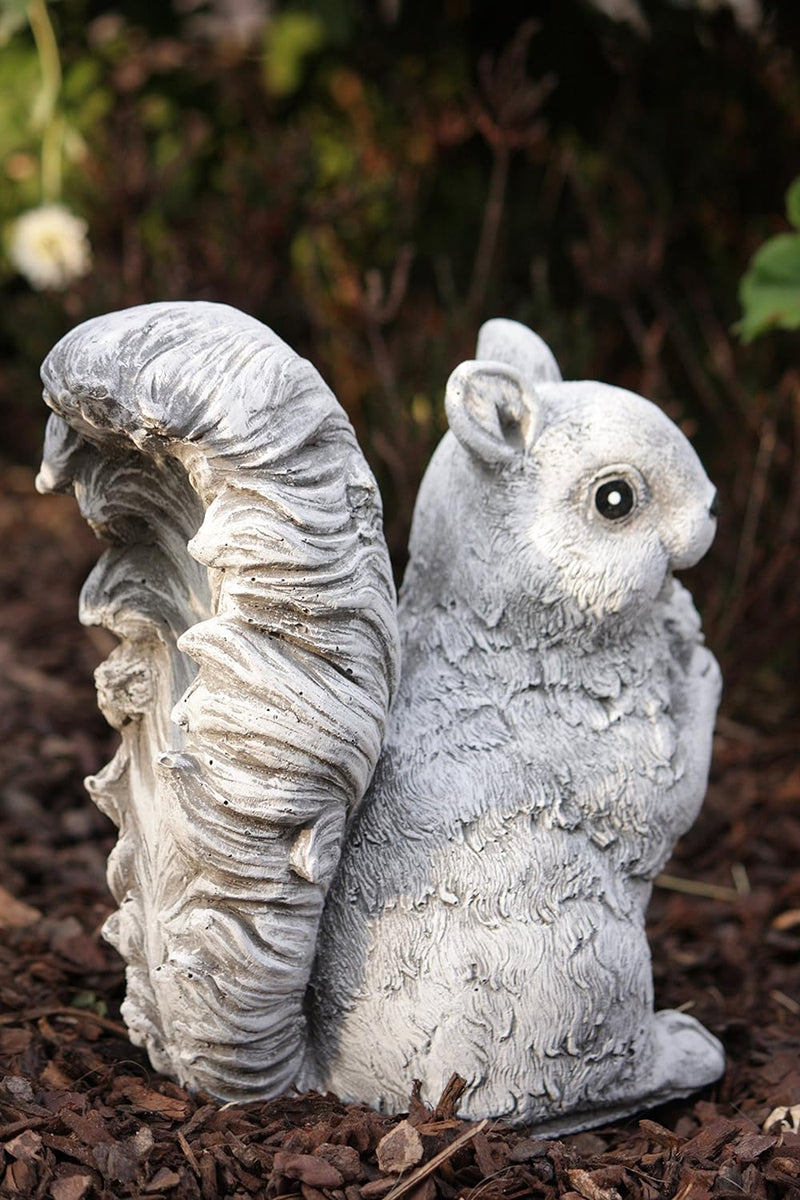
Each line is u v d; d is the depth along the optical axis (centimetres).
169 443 159
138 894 182
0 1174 166
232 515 158
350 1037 182
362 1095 184
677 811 192
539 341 209
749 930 284
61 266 471
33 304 550
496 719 186
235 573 159
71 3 507
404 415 356
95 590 180
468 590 188
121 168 469
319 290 423
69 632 435
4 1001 224
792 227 427
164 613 180
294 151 451
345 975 182
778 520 382
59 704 378
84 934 252
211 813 163
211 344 158
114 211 478
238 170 455
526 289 457
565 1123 191
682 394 423
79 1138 174
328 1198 164
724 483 389
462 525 189
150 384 155
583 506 185
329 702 163
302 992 179
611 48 451
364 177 486
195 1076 180
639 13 444
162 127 525
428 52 497
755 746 371
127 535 180
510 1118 181
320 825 168
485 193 474
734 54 441
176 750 169
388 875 181
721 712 383
